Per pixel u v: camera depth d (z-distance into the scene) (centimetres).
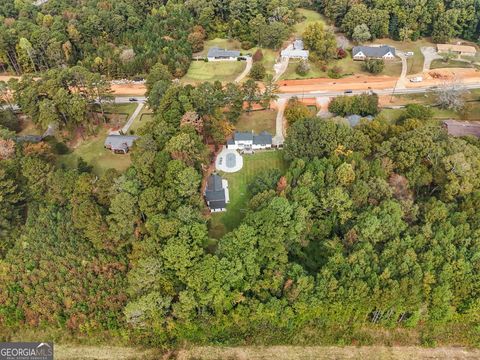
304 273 7838
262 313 7544
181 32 16862
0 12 17838
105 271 8594
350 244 8162
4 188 9119
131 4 18038
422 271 7650
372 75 15150
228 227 9425
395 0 16950
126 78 15412
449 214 8500
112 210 8362
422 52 16500
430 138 9269
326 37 16125
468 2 16512
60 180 9306
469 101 13512
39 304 8350
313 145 9925
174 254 7575
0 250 9244
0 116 12331
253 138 11394
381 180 8750
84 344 8162
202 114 10975
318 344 7912
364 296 7406
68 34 16112
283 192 8744
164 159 9044
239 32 17338
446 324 8031
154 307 7594
